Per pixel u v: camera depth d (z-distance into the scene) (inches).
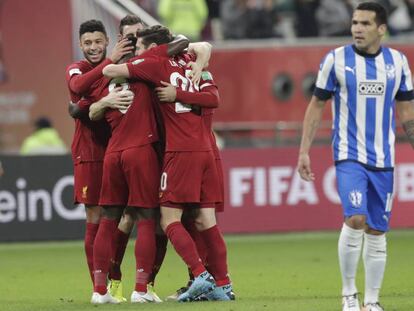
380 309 1110.4
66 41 2411.4
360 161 1098.7
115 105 1205.7
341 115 1110.4
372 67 1106.1
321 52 2502.5
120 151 1216.2
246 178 2277.3
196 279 1200.2
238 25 2758.4
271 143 2394.2
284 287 1460.4
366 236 1120.8
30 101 2440.9
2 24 2423.7
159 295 1390.3
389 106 1110.4
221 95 2465.6
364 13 1103.0
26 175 2182.6
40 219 2187.5
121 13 2277.3
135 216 1270.9
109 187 1229.1
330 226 2300.7
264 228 2278.5
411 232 2306.8
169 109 1206.3
